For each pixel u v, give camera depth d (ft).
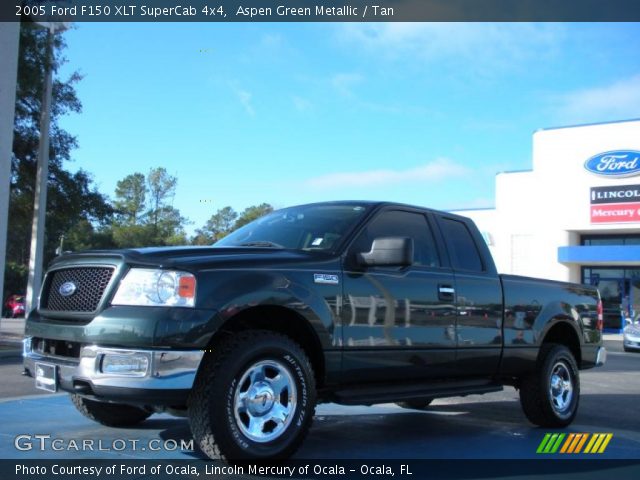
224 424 13.47
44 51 58.49
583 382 37.86
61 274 15.58
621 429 22.40
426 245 19.19
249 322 15.30
